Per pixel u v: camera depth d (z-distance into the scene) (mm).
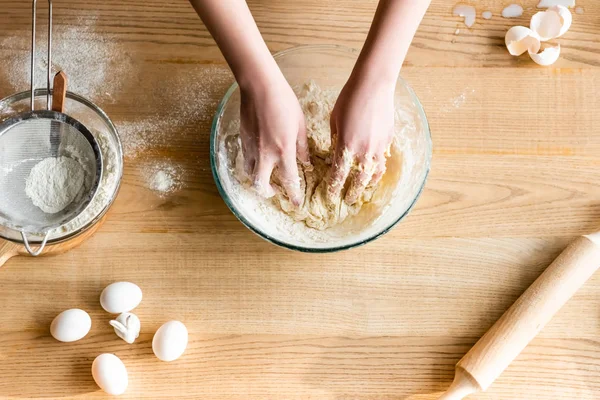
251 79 964
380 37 967
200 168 1194
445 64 1225
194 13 1220
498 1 1233
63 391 1156
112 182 1154
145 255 1177
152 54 1214
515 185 1202
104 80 1206
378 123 976
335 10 1232
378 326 1168
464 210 1192
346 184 1107
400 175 1160
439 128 1213
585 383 1159
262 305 1170
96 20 1215
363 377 1161
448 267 1179
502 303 1171
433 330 1167
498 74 1224
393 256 1181
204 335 1166
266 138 977
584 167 1204
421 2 965
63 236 1113
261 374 1161
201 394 1159
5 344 1158
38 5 1209
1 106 1159
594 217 1190
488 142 1209
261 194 1047
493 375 1101
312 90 1193
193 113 1205
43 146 1150
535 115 1216
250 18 976
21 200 1143
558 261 1134
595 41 1228
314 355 1164
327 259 1179
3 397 1151
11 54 1211
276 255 1180
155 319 1168
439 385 1158
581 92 1220
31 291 1168
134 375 1162
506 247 1186
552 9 1209
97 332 1167
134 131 1197
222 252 1181
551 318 1167
